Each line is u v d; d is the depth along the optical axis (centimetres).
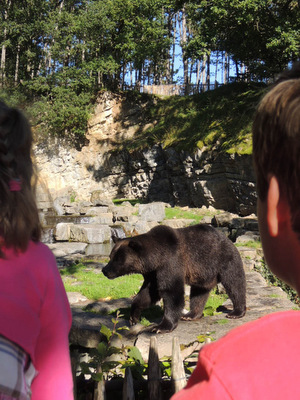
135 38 3844
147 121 3547
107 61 3684
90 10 3684
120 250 507
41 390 122
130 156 3297
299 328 68
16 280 115
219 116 2888
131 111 3591
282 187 69
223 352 65
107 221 2172
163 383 302
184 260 519
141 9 3753
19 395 103
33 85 3538
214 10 2570
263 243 77
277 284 856
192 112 3114
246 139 2325
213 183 2491
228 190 2445
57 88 3500
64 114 3391
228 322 538
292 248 70
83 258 1245
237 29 2814
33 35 3925
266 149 70
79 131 3469
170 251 505
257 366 63
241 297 552
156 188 3111
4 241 117
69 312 140
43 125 3378
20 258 120
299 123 65
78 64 3797
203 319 557
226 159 2372
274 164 69
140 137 3375
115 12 3666
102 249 1612
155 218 2153
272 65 2897
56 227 1820
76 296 744
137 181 3244
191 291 564
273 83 79
